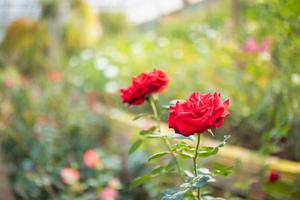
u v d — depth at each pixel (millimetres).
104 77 5777
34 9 10633
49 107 4598
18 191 3670
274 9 2125
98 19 11031
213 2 7977
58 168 3717
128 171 3539
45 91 4961
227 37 4461
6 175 4141
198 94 1182
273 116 2658
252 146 3020
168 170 1489
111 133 4133
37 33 9289
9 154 4270
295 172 2324
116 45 7828
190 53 5293
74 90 5074
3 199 3678
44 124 4266
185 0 8781
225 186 2604
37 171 3715
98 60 6027
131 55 6180
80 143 4098
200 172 1431
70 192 3348
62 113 4508
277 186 2355
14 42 9523
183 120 1099
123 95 1527
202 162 2590
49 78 5422
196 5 8508
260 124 2982
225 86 3535
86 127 4305
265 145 2363
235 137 3172
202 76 4102
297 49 2143
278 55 2570
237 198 2514
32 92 4969
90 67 6473
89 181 3385
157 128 1585
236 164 2484
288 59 2285
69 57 9445
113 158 3609
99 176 3348
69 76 5711
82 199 3256
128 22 11500
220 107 1098
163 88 1520
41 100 4703
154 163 3182
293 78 2352
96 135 4285
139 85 1501
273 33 2453
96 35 10266
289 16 2043
